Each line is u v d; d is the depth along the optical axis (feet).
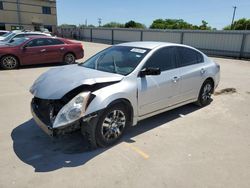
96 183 8.66
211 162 10.21
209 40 67.21
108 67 12.73
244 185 8.79
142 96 11.98
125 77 11.40
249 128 13.94
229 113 16.39
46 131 9.93
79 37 134.21
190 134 12.87
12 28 158.51
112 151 10.85
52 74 12.07
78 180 8.80
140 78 11.91
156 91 12.67
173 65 14.07
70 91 9.99
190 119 15.05
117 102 10.87
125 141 11.82
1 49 29.66
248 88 24.38
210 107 17.54
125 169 9.54
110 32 106.83
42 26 169.78
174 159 10.36
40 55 32.27
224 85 25.41
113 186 8.52
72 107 9.56
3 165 9.59
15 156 10.27
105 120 10.70
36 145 11.25
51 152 10.67
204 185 8.71
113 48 14.69
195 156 10.65
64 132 9.61
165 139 12.19
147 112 12.68
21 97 18.65
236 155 10.85
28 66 33.14
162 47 13.64
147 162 10.07
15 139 11.77
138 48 13.55
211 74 17.02
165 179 8.99
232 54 62.23
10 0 153.79
